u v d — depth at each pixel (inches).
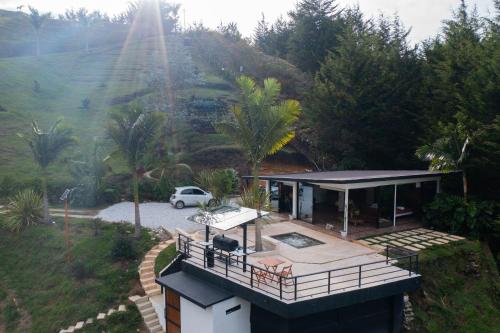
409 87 1418.6
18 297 812.0
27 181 1328.7
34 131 1093.8
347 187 885.2
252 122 742.5
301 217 1042.1
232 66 2576.3
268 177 1047.0
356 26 2242.9
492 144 935.0
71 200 1238.3
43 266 884.6
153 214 1158.3
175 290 636.1
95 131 1835.6
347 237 887.7
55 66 2874.0
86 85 2532.0
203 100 1993.1
